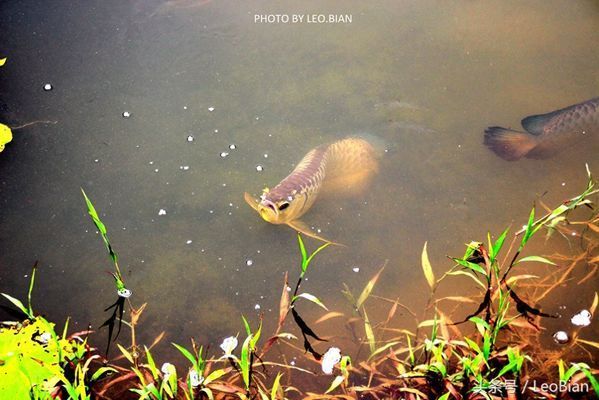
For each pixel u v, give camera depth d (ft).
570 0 12.02
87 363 8.93
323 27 11.79
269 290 9.57
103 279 9.71
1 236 9.96
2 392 8.92
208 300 9.53
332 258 9.73
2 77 11.18
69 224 10.04
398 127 10.62
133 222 10.03
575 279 9.54
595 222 9.86
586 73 11.05
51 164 10.45
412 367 8.95
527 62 11.23
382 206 10.03
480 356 8.74
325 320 9.40
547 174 10.22
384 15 11.94
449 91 10.95
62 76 11.22
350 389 8.91
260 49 11.52
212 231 9.95
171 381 8.75
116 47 11.54
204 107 10.89
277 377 8.77
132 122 10.78
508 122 10.62
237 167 10.36
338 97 10.96
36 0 12.07
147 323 9.43
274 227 9.96
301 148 10.47
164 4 12.05
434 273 9.64
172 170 10.37
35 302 9.57
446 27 11.74
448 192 10.12
